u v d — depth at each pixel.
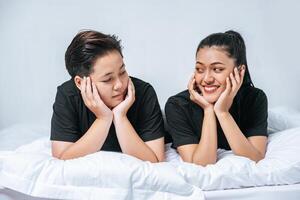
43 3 1.61
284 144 1.12
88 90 1.04
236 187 0.98
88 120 1.14
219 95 1.08
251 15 1.65
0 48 1.63
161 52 1.65
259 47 1.68
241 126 1.18
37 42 1.64
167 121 1.18
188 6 1.63
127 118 1.12
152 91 1.16
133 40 1.64
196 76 1.10
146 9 1.62
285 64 1.70
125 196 0.92
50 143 1.25
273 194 0.97
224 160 1.02
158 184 0.93
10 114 1.69
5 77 1.66
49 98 1.68
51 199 0.95
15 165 0.94
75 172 0.93
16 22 1.62
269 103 1.72
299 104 1.73
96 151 1.06
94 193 0.93
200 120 1.16
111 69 1.02
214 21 1.65
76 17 1.62
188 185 0.94
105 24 1.63
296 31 1.67
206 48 1.07
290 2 1.65
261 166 1.01
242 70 1.10
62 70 1.66
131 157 0.99
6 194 0.96
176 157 1.16
